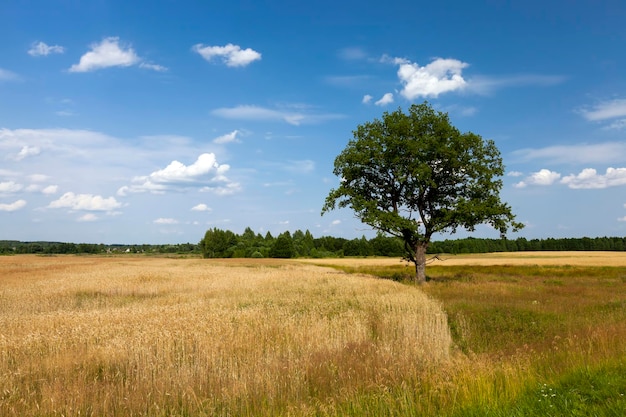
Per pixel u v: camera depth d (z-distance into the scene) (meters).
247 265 73.38
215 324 12.86
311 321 13.98
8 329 13.52
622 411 5.69
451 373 8.44
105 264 72.25
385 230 33.59
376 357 9.73
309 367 9.07
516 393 7.00
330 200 35.28
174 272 47.91
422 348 10.43
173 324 13.07
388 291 24.20
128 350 10.45
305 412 6.87
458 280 35.50
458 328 14.66
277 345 10.77
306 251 124.88
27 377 8.88
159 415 7.16
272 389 7.91
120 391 8.02
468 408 6.53
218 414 7.29
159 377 8.75
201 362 9.59
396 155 33.59
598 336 10.93
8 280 37.41
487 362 9.06
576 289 25.77
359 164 34.53
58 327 13.48
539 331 14.14
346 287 26.20
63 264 71.00
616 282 31.95
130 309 17.45
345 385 8.20
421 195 33.91
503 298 21.69
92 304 24.34
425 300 19.78
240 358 9.95
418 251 34.16
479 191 33.50
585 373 7.65
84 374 9.20
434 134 33.66
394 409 6.86
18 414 7.31
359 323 13.30
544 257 82.81
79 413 7.09
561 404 6.22
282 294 23.95
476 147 33.19
